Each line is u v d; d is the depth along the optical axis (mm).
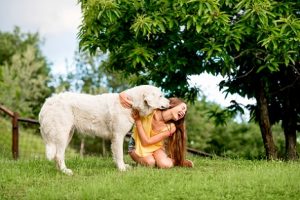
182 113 9164
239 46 10641
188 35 10742
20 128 24125
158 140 9094
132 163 9859
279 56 10492
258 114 13328
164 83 12188
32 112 28141
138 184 7355
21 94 27844
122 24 10727
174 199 6645
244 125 23500
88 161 9945
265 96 12555
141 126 9086
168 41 10773
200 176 7793
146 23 9859
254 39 10977
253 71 12055
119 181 7473
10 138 20625
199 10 9773
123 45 10703
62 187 7340
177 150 9242
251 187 7102
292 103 12969
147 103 8508
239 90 12633
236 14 10891
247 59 11625
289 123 13078
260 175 7711
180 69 11141
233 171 8250
